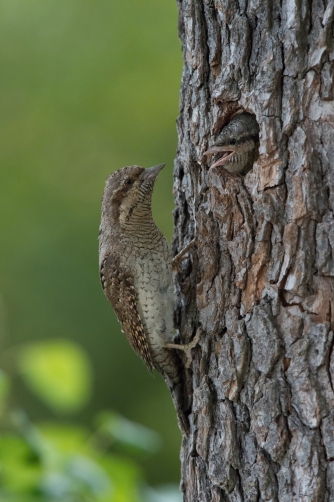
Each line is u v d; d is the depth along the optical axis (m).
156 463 19.75
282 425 7.29
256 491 7.46
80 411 19.67
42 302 20.02
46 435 8.88
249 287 7.83
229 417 7.82
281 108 7.53
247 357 7.72
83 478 8.16
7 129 21.91
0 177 21.47
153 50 22.06
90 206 20.98
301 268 7.31
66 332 19.81
